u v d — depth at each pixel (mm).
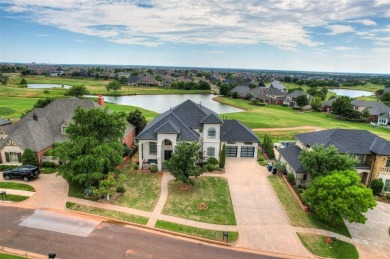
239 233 27453
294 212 31844
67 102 51156
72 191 33688
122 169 42188
